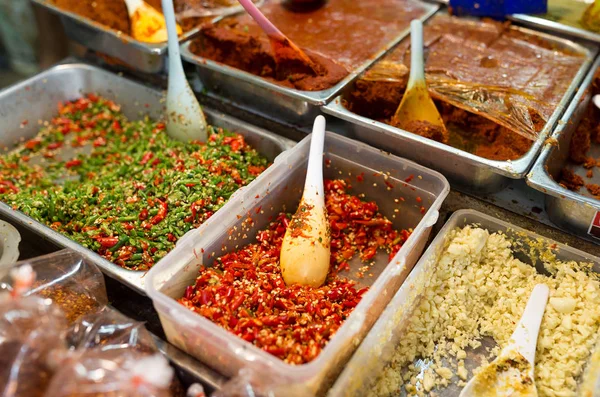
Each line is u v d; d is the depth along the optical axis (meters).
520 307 0.65
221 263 0.68
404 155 0.76
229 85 0.87
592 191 0.76
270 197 0.73
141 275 0.62
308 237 0.66
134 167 0.82
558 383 0.59
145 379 0.48
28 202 0.74
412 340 0.63
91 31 0.95
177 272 0.62
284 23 0.98
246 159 0.81
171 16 0.78
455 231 0.69
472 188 0.74
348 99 0.82
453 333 0.65
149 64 0.92
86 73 0.97
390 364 0.61
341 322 0.61
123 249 0.68
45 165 0.91
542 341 0.62
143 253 0.68
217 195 0.74
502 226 0.69
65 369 0.49
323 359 0.52
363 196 0.79
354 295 0.66
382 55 0.87
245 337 0.57
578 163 0.81
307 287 0.65
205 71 0.88
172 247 0.69
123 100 0.97
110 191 0.77
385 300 0.62
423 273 0.63
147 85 0.93
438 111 0.82
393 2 1.03
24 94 0.92
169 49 0.80
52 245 0.68
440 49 0.90
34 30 1.47
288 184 0.75
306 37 0.94
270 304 0.62
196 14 0.97
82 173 0.88
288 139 0.82
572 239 0.69
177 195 0.72
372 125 0.75
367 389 0.58
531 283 0.67
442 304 0.65
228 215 0.67
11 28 1.49
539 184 0.66
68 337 0.56
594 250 0.68
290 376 0.51
